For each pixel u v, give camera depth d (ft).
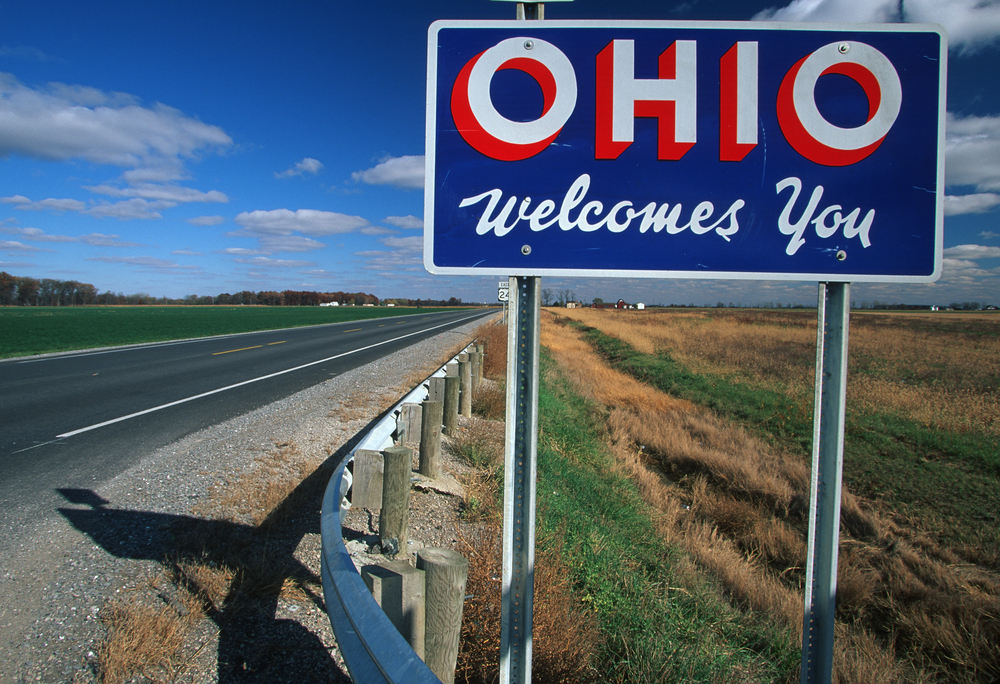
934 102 4.52
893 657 12.14
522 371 4.45
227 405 25.25
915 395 39.63
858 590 14.60
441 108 4.56
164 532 10.89
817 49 4.54
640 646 9.46
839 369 4.43
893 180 4.52
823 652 4.32
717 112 4.55
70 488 13.47
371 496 10.94
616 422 32.19
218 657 7.33
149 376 35.01
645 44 4.55
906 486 23.65
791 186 4.55
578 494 17.51
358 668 4.13
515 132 4.55
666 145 4.55
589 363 59.57
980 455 26.96
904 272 4.52
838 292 4.57
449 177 4.55
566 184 4.55
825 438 4.42
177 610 8.21
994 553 17.63
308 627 8.16
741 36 4.54
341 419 22.56
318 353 53.52
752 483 22.53
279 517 11.62
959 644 12.21
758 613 12.74
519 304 4.60
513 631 4.35
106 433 19.43
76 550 10.07
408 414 16.61
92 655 7.15
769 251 4.54
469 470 17.24
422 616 5.83
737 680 9.73
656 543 15.70
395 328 107.76
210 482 13.96
